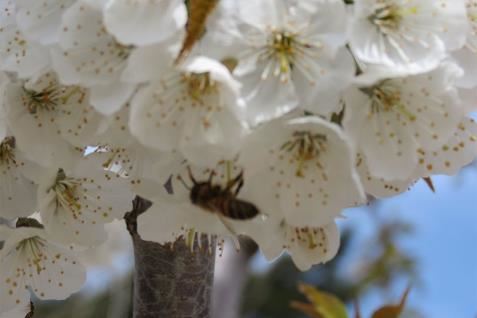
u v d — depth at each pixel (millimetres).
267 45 489
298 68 489
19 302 543
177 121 489
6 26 515
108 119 495
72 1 503
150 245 537
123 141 504
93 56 494
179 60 480
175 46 482
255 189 493
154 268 539
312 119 483
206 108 487
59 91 510
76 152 515
